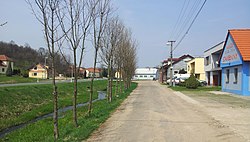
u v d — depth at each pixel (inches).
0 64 2928.2
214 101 735.1
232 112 511.2
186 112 516.1
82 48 384.2
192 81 1405.0
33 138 389.1
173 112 517.3
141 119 435.5
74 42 368.8
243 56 896.3
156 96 944.3
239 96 885.2
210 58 1786.4
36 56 3769.7
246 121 409.1
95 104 760.3
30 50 4005.9
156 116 466.9
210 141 286.0
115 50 800.9
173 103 692.7
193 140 290.4
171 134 320.5
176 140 291.0
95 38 498.0
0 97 773.9
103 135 319.6
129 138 302.4
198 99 802.8
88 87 1685.5
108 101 735.1
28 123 569.3
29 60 3816.4
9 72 2500.0
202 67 2068.2
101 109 558.9
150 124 388.8
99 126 376.8
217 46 1577.3
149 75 4613.7
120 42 868.6
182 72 2492.6
